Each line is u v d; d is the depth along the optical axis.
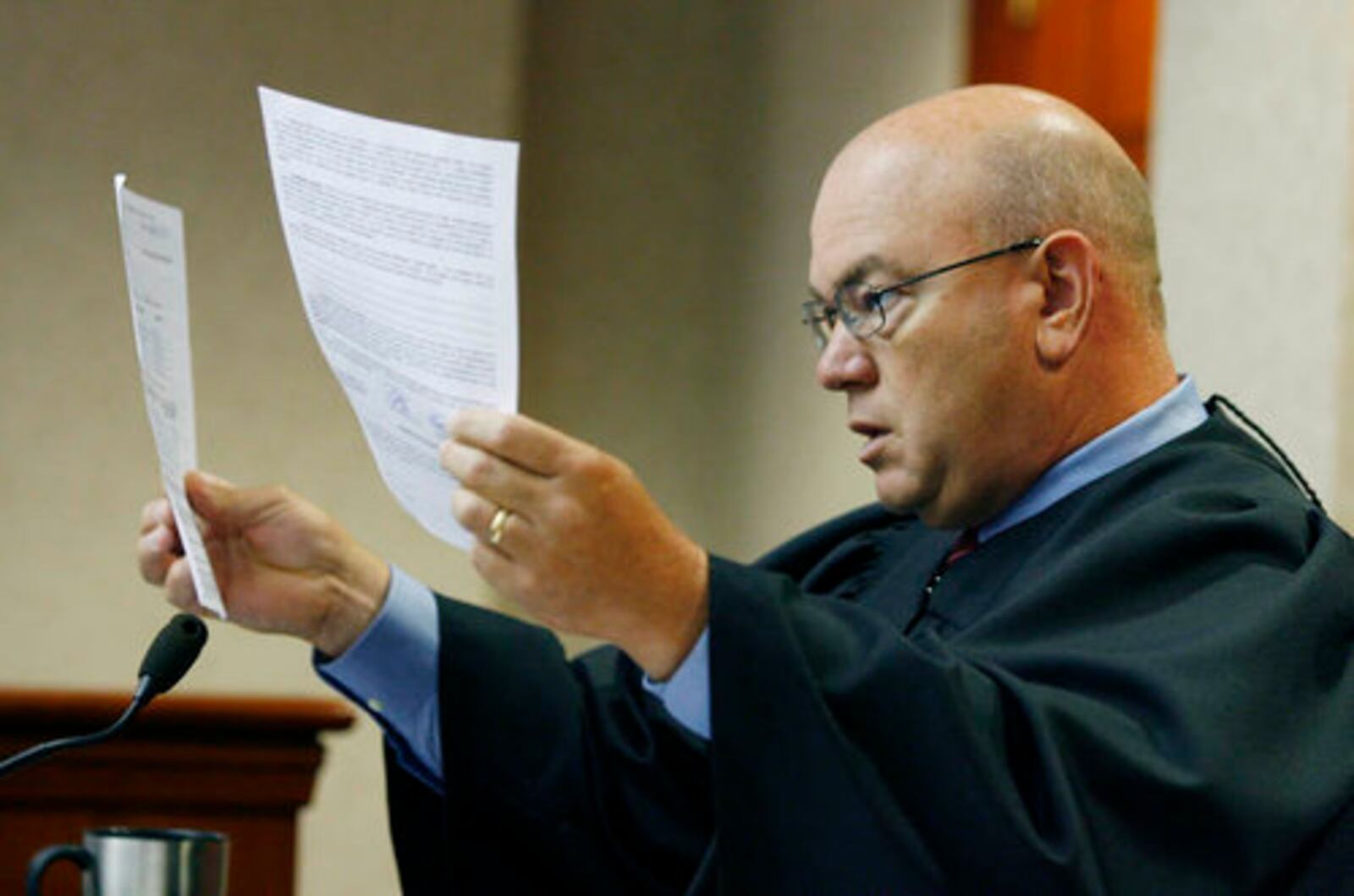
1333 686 5.05
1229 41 9.69
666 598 4.59
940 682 4.61
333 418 11.27
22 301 10.90
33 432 10.87
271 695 10.97
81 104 11.01
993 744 4.61
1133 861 4.60
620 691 6.18
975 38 12.55
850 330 5.84
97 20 11.05
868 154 5.91
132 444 10.96
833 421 12.55
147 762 9.64
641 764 6.01
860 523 6.94
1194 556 5.34
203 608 5.51
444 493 4.73
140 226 4.59
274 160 4.82
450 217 4.51
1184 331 9.80
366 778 11.22
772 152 13.57
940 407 5.76
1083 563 5.34
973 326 5.73
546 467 4.44
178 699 9.66
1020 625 5.27
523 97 13.42
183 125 11.14
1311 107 9.16
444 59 11.54
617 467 4.50
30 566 10.82
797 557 6.93
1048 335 5.81
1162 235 10.01
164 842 5.01
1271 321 9.23
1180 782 4.65
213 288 11.13
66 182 10.97
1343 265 8.87
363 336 4.71
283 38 11.31
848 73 12.92
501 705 5.92
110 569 10.90
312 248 4.76
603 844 5.94
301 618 5.64
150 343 4.70
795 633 4.64
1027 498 5.99
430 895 5.95
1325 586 5.20
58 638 10.82
